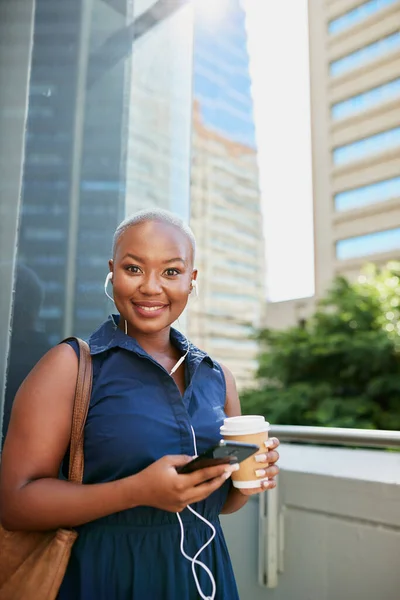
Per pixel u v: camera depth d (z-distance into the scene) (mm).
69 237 1826
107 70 1998
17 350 1644
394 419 6133
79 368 931
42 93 1811
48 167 1804
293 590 1469
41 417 874
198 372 1083
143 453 898
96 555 897
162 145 2158
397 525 1272
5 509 842
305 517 1468
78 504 811
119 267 996
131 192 2033
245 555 1598
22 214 1720
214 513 1000
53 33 1854
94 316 1859
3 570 888
